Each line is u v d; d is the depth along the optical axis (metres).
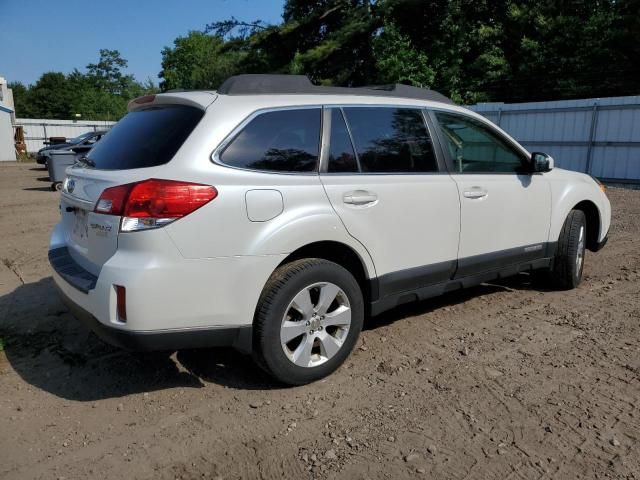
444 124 4.41
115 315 3.00
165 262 2.98
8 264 6.64
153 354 4.03
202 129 3.22
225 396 3.44
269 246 3.26
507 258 4.79
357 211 3.66
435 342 4.22
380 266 3.84
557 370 3.71
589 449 2.84
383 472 2.68
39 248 7.59
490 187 4.55
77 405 3.35
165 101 3.61
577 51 22.09
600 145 15.32
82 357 3.97
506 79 23.86
